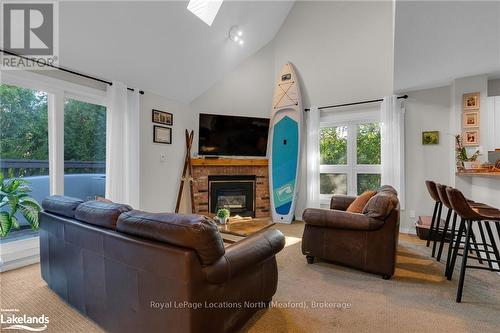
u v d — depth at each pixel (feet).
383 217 7.76
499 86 11.90
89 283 5.41
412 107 13.28
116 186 11.08
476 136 11.60
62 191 10.05
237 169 16.35
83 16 8.83
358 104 14.71
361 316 5.90
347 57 14.98
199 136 15.42
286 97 16.49
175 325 4.00
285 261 9.39
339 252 8.51
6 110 8.72
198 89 15.47
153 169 13.48
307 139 16.16
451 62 10.32
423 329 5.42
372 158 14.83
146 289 4.30
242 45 15.65
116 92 11.11
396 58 10.02
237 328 5.00
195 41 12.88
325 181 16.31
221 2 12.37
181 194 14.99
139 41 10.86
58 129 9.89
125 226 4.69
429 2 7.24
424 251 10.37
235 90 16.79
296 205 16.58
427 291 7.11
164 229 4.13
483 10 7.34
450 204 7.34
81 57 9.85
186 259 3.83
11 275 8.00
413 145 13.25
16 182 8.23
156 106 13.61
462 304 6.42
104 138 11.84
